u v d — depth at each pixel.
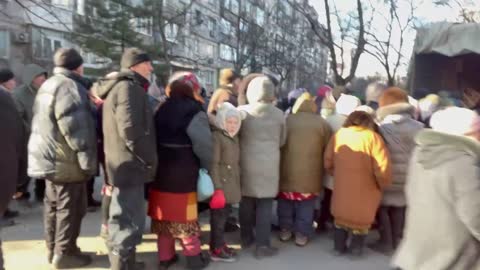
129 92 3.47
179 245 4.63
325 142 4.70
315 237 5.10
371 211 4.24
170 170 3.86
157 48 17.19
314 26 13.85
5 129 2.55
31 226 5.17
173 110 3.87
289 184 4.68
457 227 2.36
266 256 4.44
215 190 4.10
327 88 6.05
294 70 32.47
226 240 4.95
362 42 13.30
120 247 3.65
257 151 4.35
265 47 26.70
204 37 33.12
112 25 16.64
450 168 2.36
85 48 16.95
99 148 3.98
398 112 4.43
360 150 4.18
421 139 2.55
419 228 2.51
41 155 3.77
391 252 4.55
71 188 3.88
